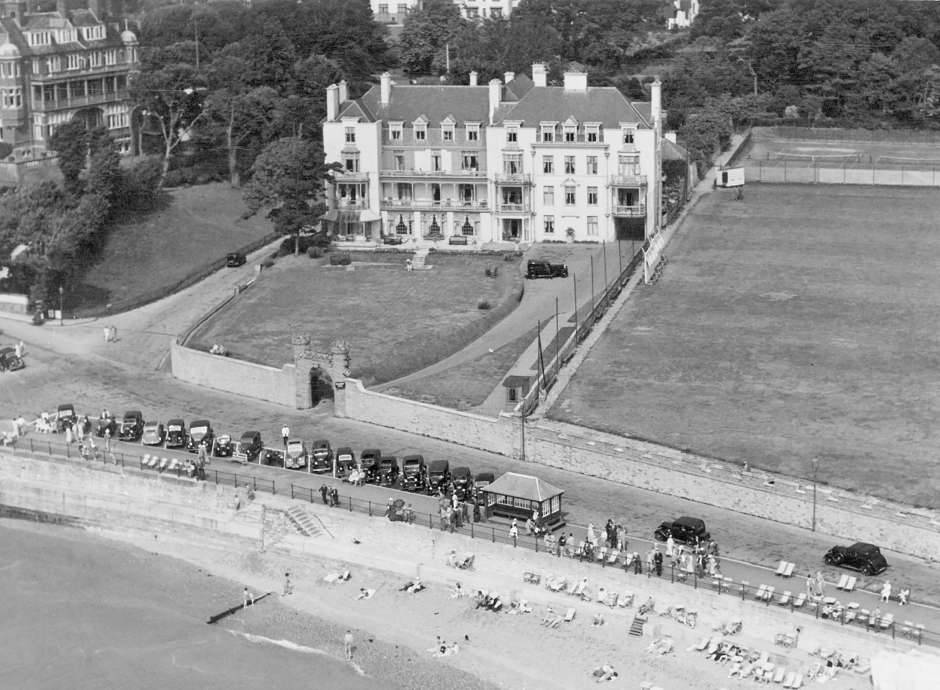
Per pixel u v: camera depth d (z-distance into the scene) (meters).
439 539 188.38
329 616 182.00
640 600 173.88
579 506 198.62
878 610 165.00
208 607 188.50
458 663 169.38
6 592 195.12
